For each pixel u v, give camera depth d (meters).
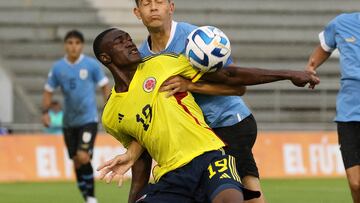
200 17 85.75
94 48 23.66
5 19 84.38
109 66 23.44
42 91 79.50
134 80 23.14
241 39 85.06
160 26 24.92
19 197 50.44
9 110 76.94
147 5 24.81
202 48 22.72
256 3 86.94
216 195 21.62
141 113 22.86
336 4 88.00
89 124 49.09
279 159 67.56
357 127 30.67
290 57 84.69
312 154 68.31
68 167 65.19
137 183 24.53
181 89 23.03
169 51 25.39
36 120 77.38
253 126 27.30
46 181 64.31
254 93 77.06
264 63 83.88
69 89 49.62
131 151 23.59
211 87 23.52
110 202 47.72
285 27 86.19
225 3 86.62
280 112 76.50
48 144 65.25
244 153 27.02
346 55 30.94
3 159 64.19
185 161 22.41
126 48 23.17
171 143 22.53
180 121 22.59
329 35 31.88
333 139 68.94
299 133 68.56
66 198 50.06
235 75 23.34
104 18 85.12
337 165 68.69
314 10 87.31
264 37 85.31
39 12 85.00
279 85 76.44
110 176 23.19
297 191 54.34
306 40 85.75
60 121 68.94
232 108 26.75
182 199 22.53
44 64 81.81
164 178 22.73
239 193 21.55
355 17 31.20
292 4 87.31
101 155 64.88
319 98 76.81
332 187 57.91
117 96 23.30
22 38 83.44
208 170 22.16
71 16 84.94
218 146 22.69
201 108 26.33
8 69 80.38
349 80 30.69
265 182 62.66
